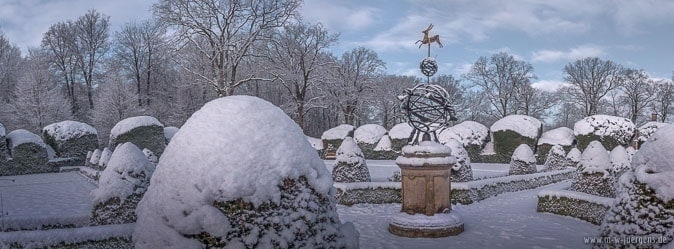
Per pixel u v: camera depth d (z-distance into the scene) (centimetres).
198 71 3594
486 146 2970
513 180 1620
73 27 4359
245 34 3425
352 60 4700
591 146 1182
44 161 2728
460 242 859
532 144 2767
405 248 823
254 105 447
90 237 636
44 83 4009
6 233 601
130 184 770
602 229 543
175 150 416
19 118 3978
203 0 3184
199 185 391
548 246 824
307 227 413
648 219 484
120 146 814
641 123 4744
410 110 986
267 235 392
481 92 5294
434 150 902
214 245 378
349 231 461
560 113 5900
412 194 928
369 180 1446
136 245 404
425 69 1025
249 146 410
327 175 454
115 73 4088
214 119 425
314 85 4084
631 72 4791
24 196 1620
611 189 1129
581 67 4922
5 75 4609
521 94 5050
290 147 430
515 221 1068
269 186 403
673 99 4619
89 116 4125
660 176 484
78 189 1828
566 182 1833
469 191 1341
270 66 3731
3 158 2580
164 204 394
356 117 4506
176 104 4150
